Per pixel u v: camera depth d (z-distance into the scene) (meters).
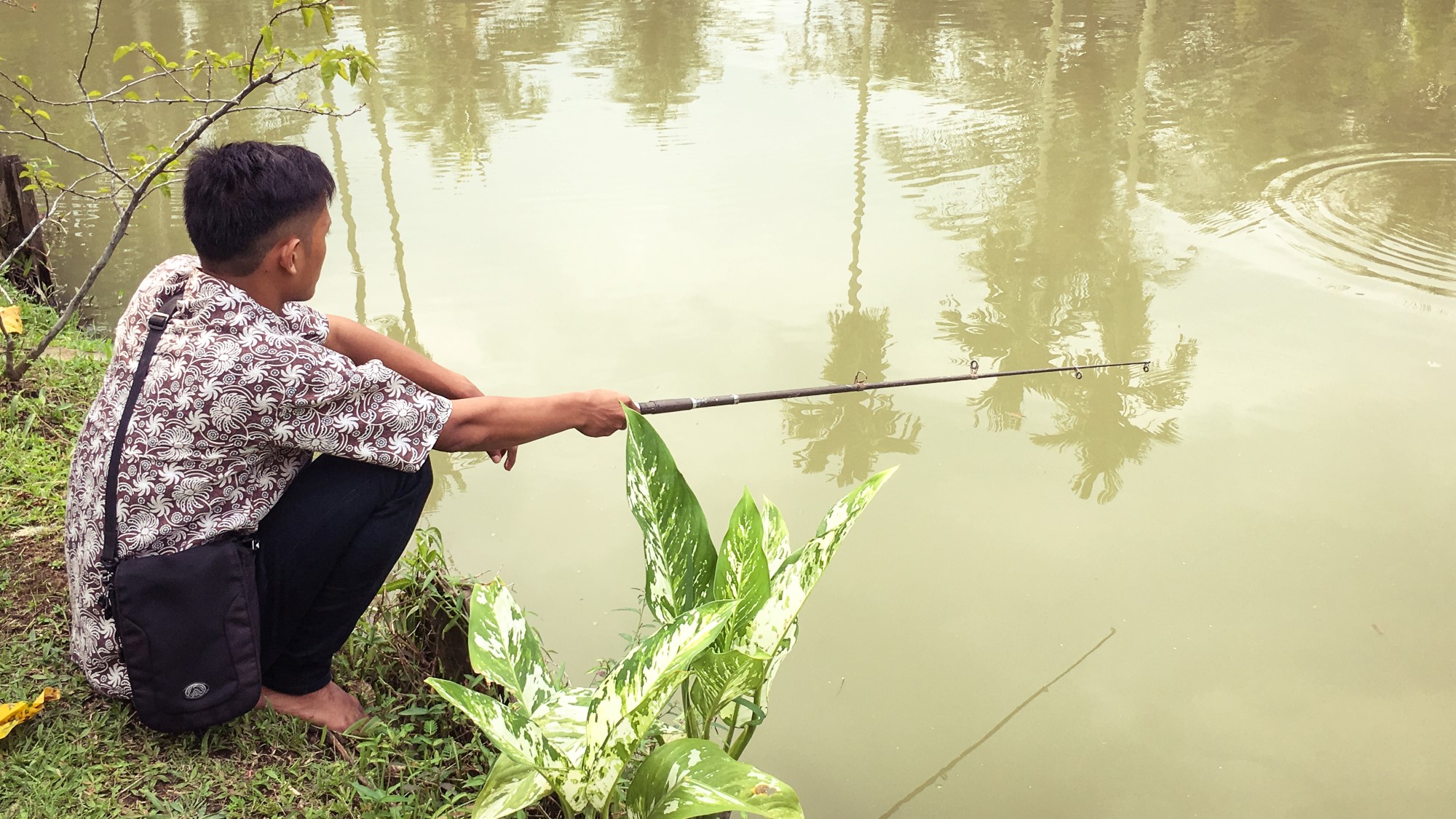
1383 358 5.31
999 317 5.75
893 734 3.20
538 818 2.43
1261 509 4.20
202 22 13.06
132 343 2.19
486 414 2.42
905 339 5.52
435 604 2.86
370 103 9.72
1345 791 3.00
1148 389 5.05
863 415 4.87
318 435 2.20
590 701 2.09
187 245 6.53
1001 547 3.99
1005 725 3.23
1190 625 3.60
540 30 12.85
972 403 4.99
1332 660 3.44
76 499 2.22
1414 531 4.04
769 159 8.21
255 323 2.14
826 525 2.31
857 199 7.42
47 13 13.39
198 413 2.11
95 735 2.32
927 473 4.45
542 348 5.33
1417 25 12.91
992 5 14.25
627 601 3.70
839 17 13.59
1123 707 3.28
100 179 7.51
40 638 2.61
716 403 2.97
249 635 2.23
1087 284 6.17
